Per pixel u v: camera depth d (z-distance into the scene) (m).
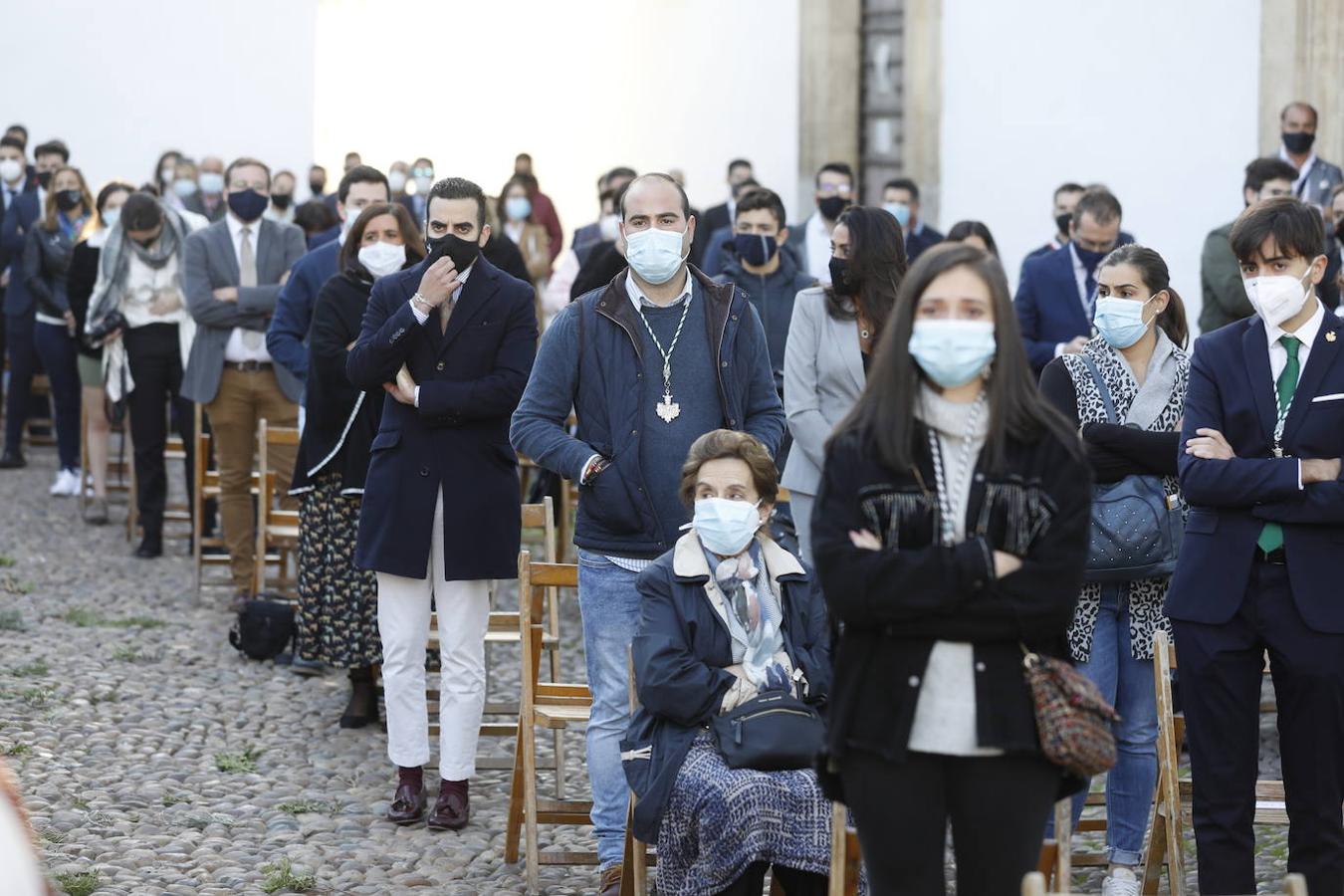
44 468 18.11
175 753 8.80
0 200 17.84
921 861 4.52
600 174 21.27
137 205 13.70
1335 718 5.86
